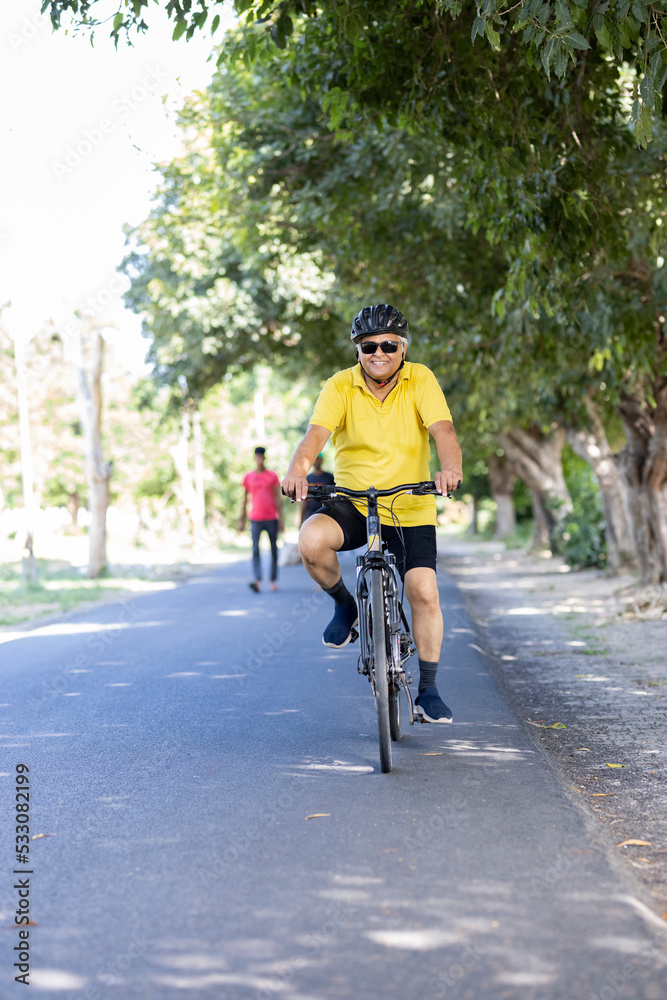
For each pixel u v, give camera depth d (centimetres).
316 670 1079
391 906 412
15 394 4794
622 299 1353
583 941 374
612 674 1076
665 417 1709
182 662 1165
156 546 5909
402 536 682
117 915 414
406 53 943
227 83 1567
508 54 934
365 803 560
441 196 1548
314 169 1670
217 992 345
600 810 579
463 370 1895
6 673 1118
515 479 5938
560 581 2462
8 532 6581
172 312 2777
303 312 2752
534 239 980
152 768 664
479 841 489
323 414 673
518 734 741
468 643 1233
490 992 338
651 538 1848
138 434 5825
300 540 673
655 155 1182
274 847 491
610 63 1017
